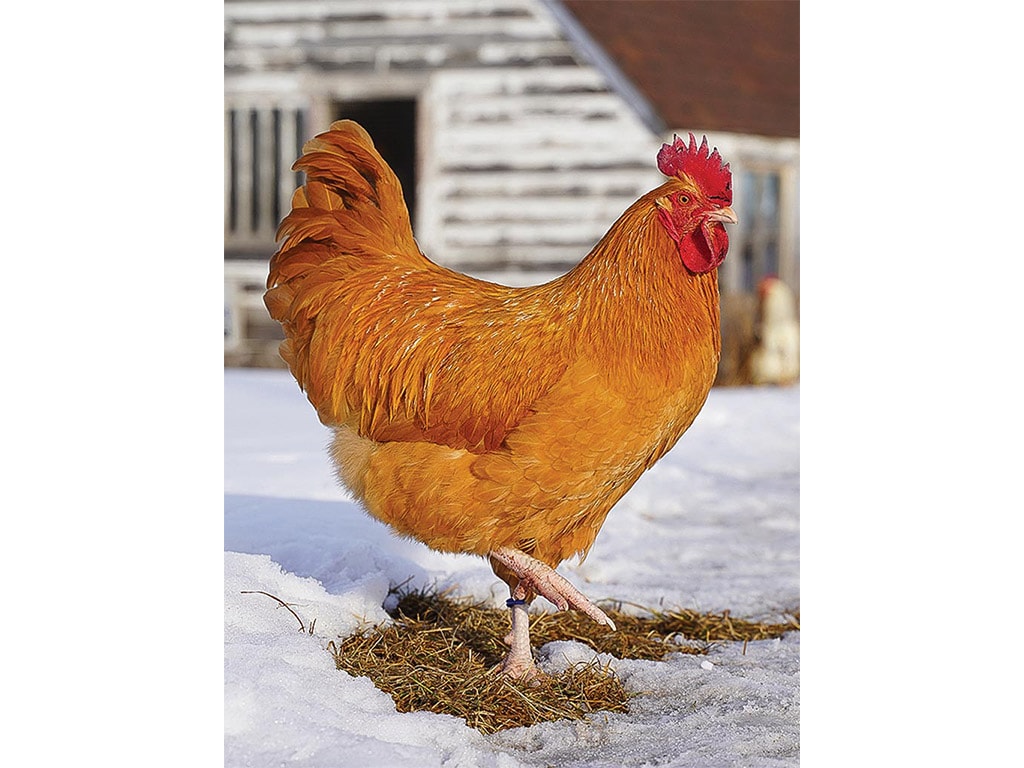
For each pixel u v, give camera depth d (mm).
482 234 5566
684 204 2000
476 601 2332
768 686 2115
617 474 2010
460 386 2010
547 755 1953
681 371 1992
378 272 2123
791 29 6875
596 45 5355
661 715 2051
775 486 3248
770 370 5438
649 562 2650
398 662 2084
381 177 2160
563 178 5488
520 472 1985
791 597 2475
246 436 3297
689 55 5895
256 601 2096
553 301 2031
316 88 5730
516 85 5496
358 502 2092
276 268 2160
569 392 1977
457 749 1921
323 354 2107
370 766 1854
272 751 1874
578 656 2162
